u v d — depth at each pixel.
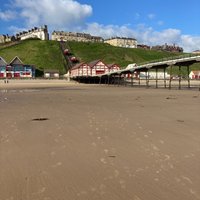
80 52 165.50
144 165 8.12
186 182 6.87
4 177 7.34
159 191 6.41
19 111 20.19
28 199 6.09
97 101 28.48
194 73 134.50
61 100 29.75
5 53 151.50
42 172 7.68
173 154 9.18
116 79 93.06
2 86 72.06
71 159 8.77
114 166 8.09
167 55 189.62
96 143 10.69
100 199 6.05
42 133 12.54
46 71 127.75
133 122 15.34
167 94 39.84
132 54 176.62
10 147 10.21
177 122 15.33
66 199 6.07
